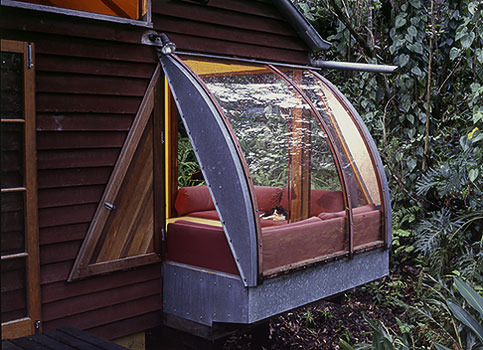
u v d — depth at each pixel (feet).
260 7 17.25
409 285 23.99
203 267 13.79
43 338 10.94
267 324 17.46
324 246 14.82
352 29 26.37
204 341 14.25
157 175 14.44
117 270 13.71
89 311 13.39
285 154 15.35
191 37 15.40
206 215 18.56
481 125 21.67
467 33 23.15
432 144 26.11
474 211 23.08
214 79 15.35
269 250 13.08
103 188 13.56
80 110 12.87
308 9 27.55
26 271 12.16
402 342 16.93
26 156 11.98
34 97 12.01
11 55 11.72
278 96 15.65
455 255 23.44
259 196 14.88
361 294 23.79
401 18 25.30
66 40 12.54
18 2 11.58
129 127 13.93
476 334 14.08
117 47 13.51
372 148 17.46
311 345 19.39
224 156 12.73
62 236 12.79
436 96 26.71
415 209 25.31
